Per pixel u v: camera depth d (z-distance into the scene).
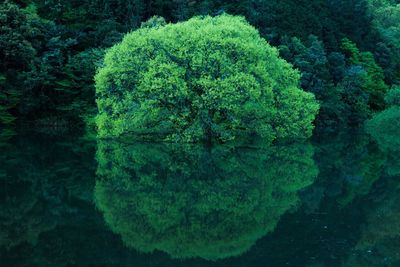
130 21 61.94
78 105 48.75
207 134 37.69
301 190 21.50
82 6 62.56
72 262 12.00
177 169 26.12
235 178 23.86
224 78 34.72
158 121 36.84
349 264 12.30
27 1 57.72
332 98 60.28
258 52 35.88
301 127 42.41
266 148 38.06
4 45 45.88
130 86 36.62
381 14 100.31
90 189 20.58
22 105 46.41
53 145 35.31
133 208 17.50
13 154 30.12
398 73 85.44
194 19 39.22
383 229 15.54
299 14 70.44
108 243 13.59
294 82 41.88
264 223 15.93
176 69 33.69
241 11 66.81
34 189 20.39
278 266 12.06
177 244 13.63
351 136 54.34
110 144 36.91
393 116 64.06
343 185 23.08
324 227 15.62
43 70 47.41
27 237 13.97
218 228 15.25
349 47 76.00
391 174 26.92
